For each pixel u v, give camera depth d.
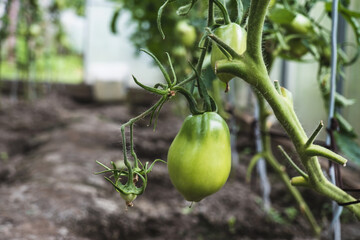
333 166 1.10
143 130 3.35
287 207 2.10
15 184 2.18
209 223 1.95
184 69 2.28
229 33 0.72
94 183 2.13
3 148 3.32
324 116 2.61
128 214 1.90
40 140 3.38
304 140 0.68
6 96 5.43
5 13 3.26
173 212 2.02
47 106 4.85
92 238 1.68
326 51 1.37
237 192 2.24
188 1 0.82
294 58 1.51
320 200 2.11
